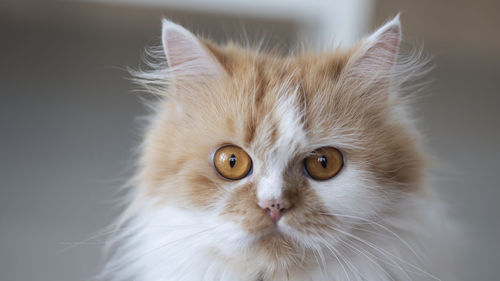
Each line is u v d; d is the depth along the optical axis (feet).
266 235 1.47
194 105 1.55
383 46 1.56
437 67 2.87
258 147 1.47
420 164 1.57
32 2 2.90
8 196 2.38
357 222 1.49
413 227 1.54
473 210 2.45
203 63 1.55
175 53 1.57
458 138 2.83
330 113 1.51
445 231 1.64
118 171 2.52
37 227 2.23
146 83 1.70
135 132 2.53
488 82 2.90
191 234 1.50
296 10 3.08
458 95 2.93
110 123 2.78
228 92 1.53
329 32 2.88
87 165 2.57
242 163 1.49
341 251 1.51
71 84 2.96
